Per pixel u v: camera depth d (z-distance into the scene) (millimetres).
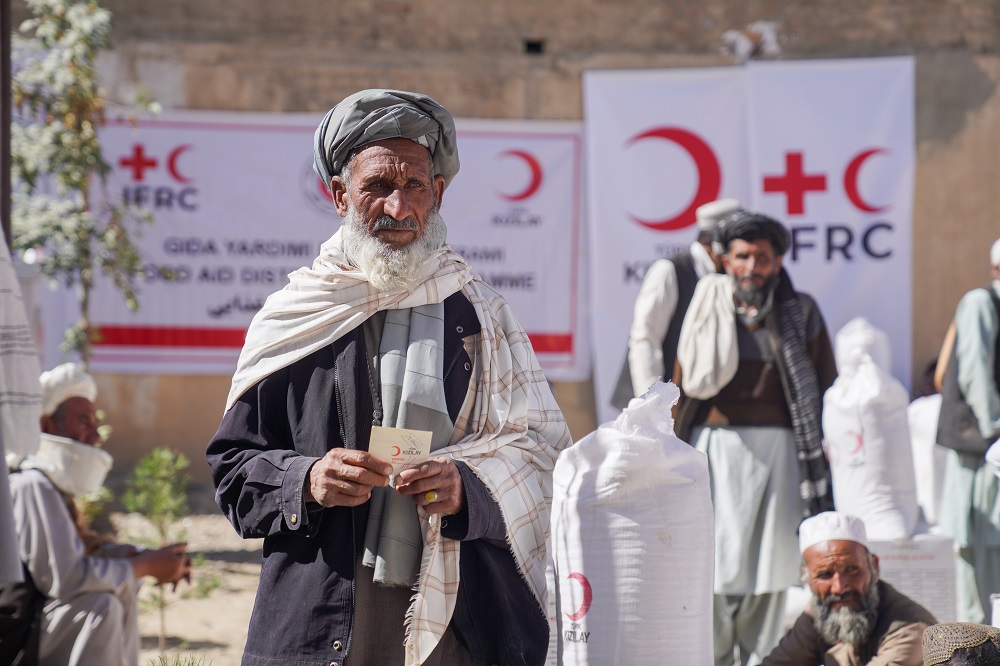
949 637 3244
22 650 4523
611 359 10148
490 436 2717
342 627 2566
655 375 5816
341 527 2625
